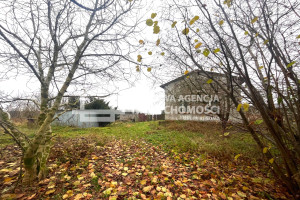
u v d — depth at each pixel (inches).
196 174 100.8
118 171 102.3
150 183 88.8
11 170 86.4
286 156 59.0
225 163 119.0
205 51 53.2
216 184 87.4
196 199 73.4
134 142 193.6
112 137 216.7
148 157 134.5
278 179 73.9
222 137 169.5
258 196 76.7
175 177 96.7
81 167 105.4
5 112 80.7
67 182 85.3
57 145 146.9
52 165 101.2
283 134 60.9
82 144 147.1
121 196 75.5
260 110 56.9
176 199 74.5
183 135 222.4
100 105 397.7
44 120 85.7
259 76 72.4
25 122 245.1
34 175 80.5
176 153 145.2
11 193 69.2
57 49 88.4
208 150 140.9
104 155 135.3
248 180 92.6
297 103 56.2
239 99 81.4
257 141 68.7
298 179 55.4
